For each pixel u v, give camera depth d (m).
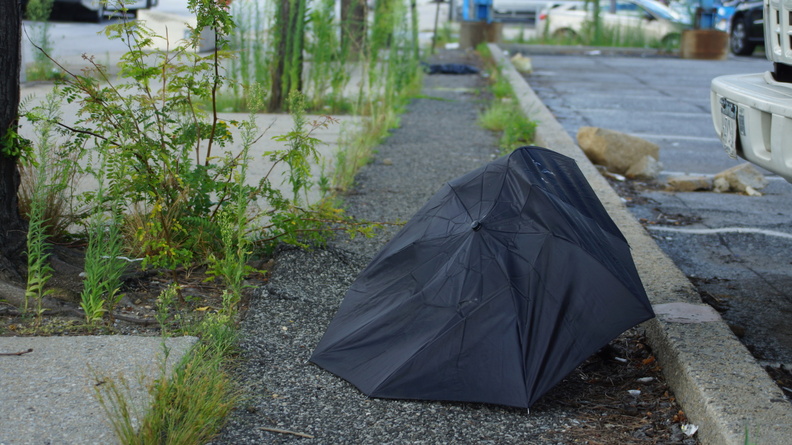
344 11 15.61
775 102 4.02
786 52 4.36
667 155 9.11
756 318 4.48
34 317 3.91
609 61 21.03
